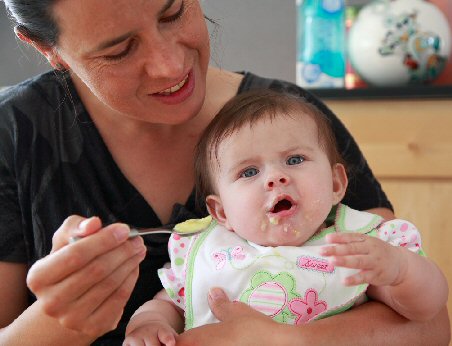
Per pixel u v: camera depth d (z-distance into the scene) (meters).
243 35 2.28
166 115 1.08
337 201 1.22
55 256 0.83
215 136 1.22
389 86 1.80
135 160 1.22
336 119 1.34
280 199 1.13
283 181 1.13
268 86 1.35
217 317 1.05
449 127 1.74
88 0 0.95
